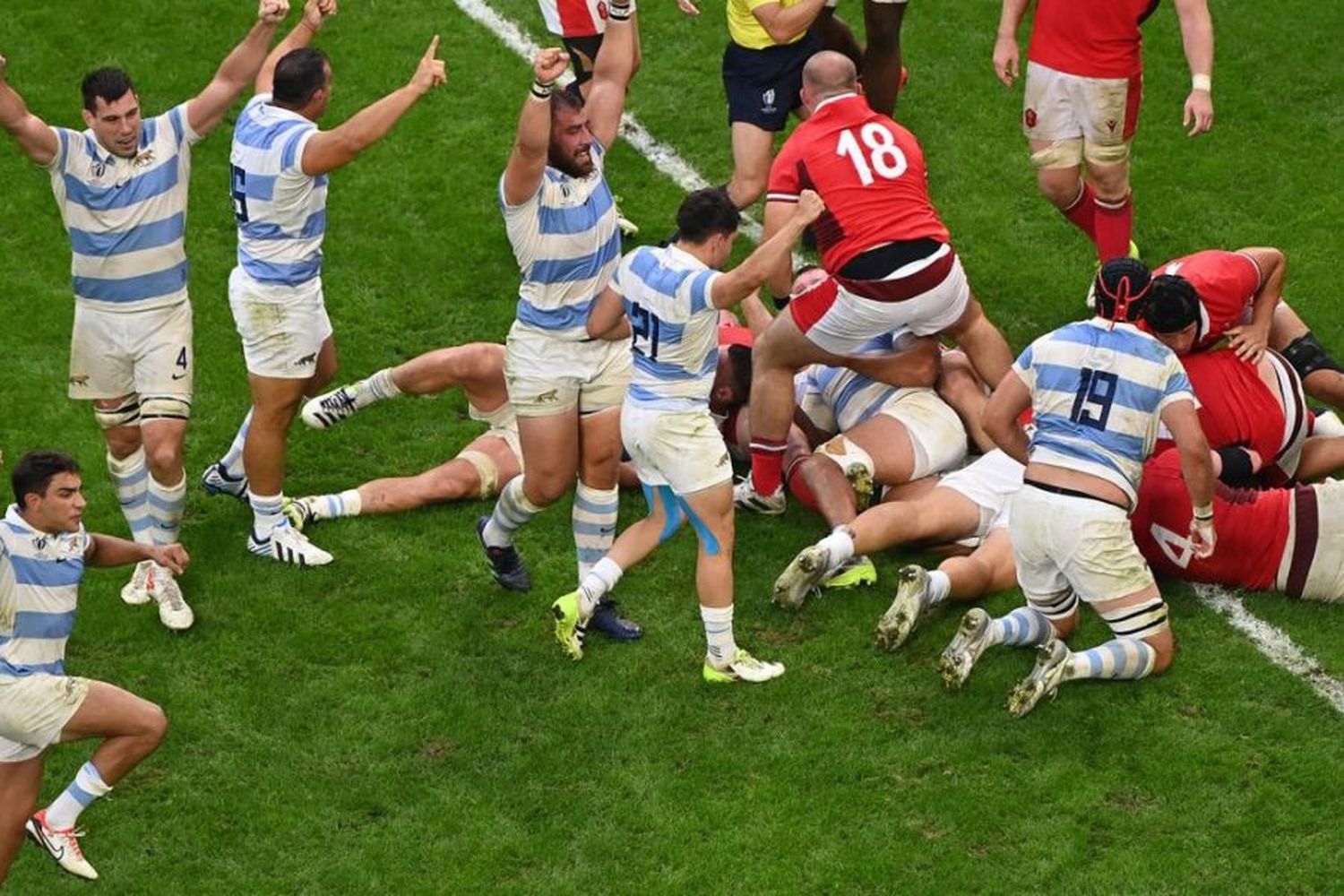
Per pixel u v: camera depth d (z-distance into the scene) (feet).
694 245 90.94
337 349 123.75
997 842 88.22
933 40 152.76
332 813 90.94
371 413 119.14
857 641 100.89
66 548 85.30
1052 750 93.20
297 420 118.73
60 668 86.74
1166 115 144.56
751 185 128.67
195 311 127.03
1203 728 94.22
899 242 103.65
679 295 89.35
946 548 107.24
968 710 95.91
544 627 102.73
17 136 96.12
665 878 86.84
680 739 94.73
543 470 98.43
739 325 118.62
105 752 85.66
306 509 109.29
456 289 129.18
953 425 108.78
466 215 135.64
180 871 88.12
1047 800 90.33
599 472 99.50
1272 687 96.68
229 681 99.09
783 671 98.63
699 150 142.92
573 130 92.43
